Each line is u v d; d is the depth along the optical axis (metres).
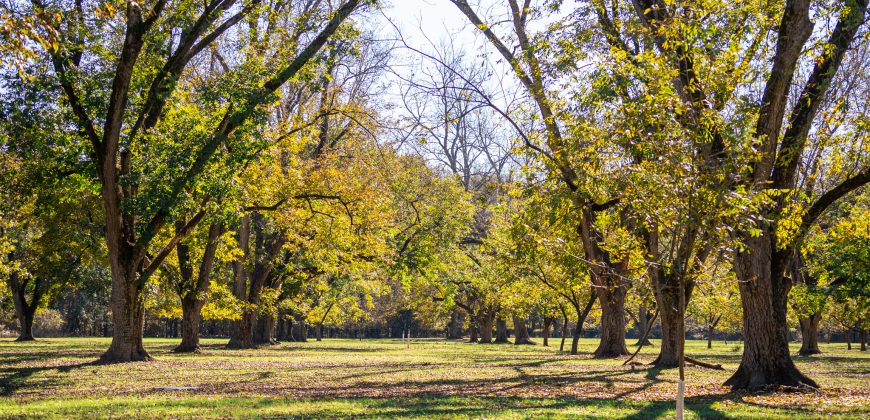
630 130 11.59
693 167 10.05
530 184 17.83
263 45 24.45
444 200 42.09
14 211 32.72
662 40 15.39
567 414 11.76
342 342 71.00
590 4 18.45
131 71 22.02
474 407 12.73
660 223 10.85
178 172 22.16
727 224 10.75
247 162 23.81
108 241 24.75
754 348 16.28
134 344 26.67
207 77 27.62
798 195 15.94
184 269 36.09
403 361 29.50
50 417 11.57
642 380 19.31
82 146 24.22
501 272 37.25
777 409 12.79
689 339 105.50
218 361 27.91
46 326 78.38
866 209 26.03
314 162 32.84
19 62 11.05
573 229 20.61
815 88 16.03
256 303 42.28
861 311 41.78
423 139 21.31
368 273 45.81
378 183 34.12
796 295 36.72
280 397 14.63
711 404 13.55
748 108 13.60
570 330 107.44
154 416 11.62
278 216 32.06
